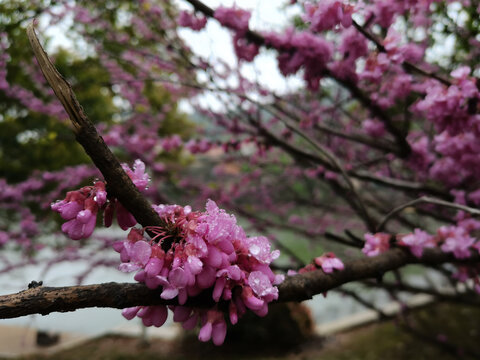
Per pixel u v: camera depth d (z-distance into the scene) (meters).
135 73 4.30
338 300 9.20
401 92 2.09
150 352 6.75
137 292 0.83
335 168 2.54
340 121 3.46
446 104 1.69
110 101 5.95
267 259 0.87
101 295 0.81
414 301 7.30
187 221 0.85
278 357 6.33
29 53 3.41
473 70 2.62
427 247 1.68
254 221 3.77
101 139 0.78
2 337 7.30
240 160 3.96
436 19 2.55
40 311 0.76
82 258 3.65
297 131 1.95
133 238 0.83
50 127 4.83
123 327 7.84
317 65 1.91
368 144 2.53
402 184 2.51
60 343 7.32
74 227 0.81
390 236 1.55
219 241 0.81
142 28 3.06
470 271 1.89
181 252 0.80
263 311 0.85
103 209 0.86
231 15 1.85
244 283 0.85
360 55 1.86
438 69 2.84
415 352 5.76
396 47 1.73
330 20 1.52
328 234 1.68
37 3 2.85
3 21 2.88
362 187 3.73
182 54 2.54
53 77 0.74
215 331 0.86
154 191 3.69
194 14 2.05
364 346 6.30
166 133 5.87
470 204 2.42
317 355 6.28
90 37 3.21
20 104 4.55
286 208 4.52
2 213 4.55
